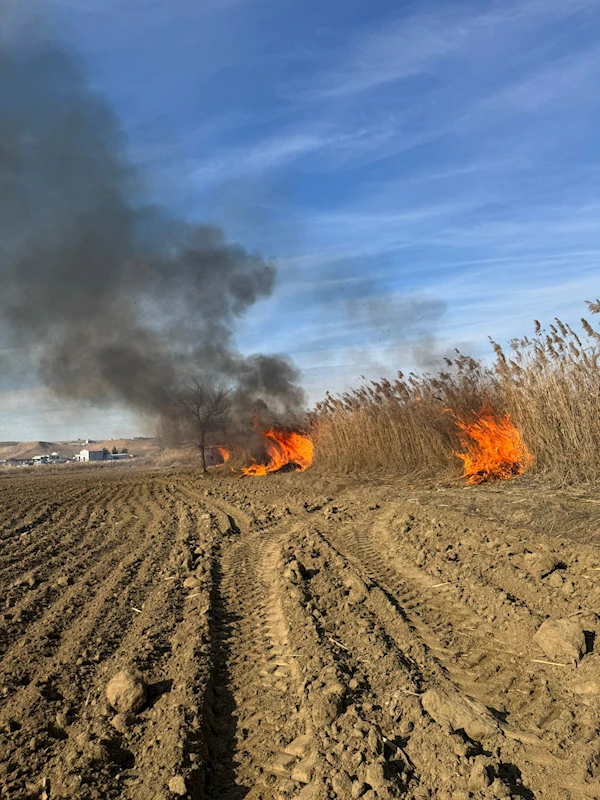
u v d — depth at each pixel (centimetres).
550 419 1196
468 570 664
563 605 526
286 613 604
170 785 319
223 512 1362
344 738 363
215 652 526
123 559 922
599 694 384
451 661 465
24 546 1064
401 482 1527
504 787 299
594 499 915
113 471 4131
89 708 429
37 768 359
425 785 316
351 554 838
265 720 406
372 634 517
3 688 470
